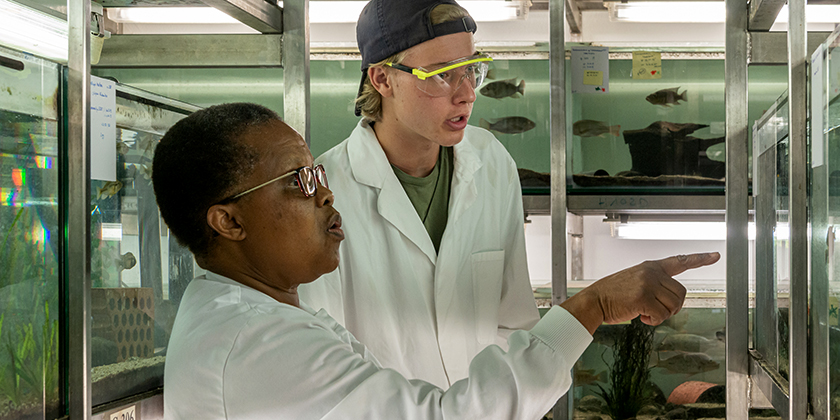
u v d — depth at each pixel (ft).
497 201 4.83
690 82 8.18
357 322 4.47
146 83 5.77
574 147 8.44
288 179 2.51
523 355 2.35
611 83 8.32
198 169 2.47
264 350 2.23
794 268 4.51
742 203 5.95
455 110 3.84
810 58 4.46
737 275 6.01
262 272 2.64
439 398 2.30
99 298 3.88
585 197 8.43
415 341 4.48
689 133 8.23
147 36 5.41
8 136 3.02
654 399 8.21
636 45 8.19
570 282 9.53
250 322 2.28
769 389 5.43
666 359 8.18
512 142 9.18
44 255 3.27
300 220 2.53
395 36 3.78
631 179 8.32
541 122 9.09
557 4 7.20
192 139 2.49
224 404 2.23
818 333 4.32
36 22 3.16
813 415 4.42
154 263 4.40
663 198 8.31
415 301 4.47
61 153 3.35
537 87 9.06
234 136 2.47
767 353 5.91
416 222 4.43
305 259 2.60
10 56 3.01
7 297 3.06
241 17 4.91
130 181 4.13
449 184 4.64
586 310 2.50
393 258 4.47
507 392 2.26
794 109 4.48
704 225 10.50
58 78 3.32
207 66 5.47
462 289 4.63
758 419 6.53
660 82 8.20
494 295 4.74
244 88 6.56
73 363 3.38
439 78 3.72
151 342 4.38
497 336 4.90
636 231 10.78
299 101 5.38
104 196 3.87
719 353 8.10
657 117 8.25
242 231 2.54
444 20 3.71
